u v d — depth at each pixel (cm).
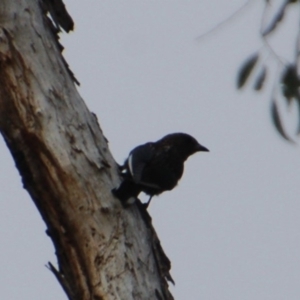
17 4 1122
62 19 1209
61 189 1065
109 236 1052
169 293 1073
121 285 1030
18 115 1080
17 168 1082
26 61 1096
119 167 1147
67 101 1100
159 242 1102
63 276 1058
